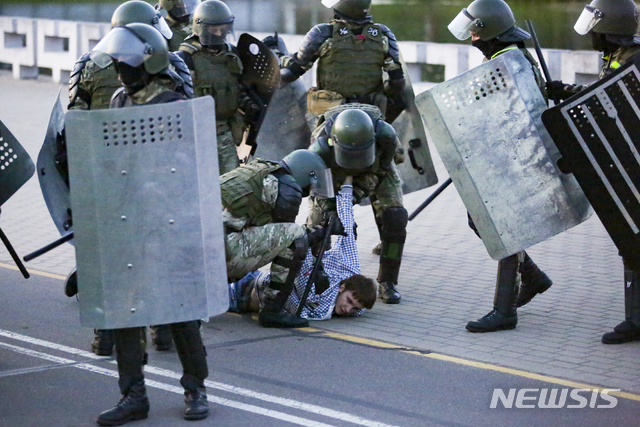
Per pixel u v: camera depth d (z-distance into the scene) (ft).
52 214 69.77
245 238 66.95
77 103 72.64
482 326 70.13
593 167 62.28
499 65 66.33
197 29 83.66
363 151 71.10
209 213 49.32
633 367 62.34
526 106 66.69
